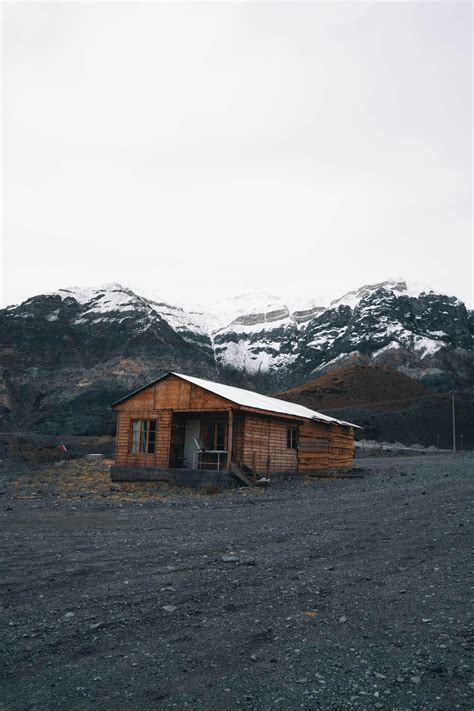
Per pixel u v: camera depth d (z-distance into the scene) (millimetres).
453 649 4613
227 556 8117
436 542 8805
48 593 6465
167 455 24156
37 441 65688
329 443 30953
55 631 5234
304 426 28484
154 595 6324
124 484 22453
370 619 5418
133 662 4535
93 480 24688
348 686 4062
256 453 24406
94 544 9391
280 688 4062
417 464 32625
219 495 18641
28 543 9562
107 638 5055
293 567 7543
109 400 175875
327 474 27000
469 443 85875
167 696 3955
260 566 7621
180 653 4707
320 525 10945
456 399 109625
